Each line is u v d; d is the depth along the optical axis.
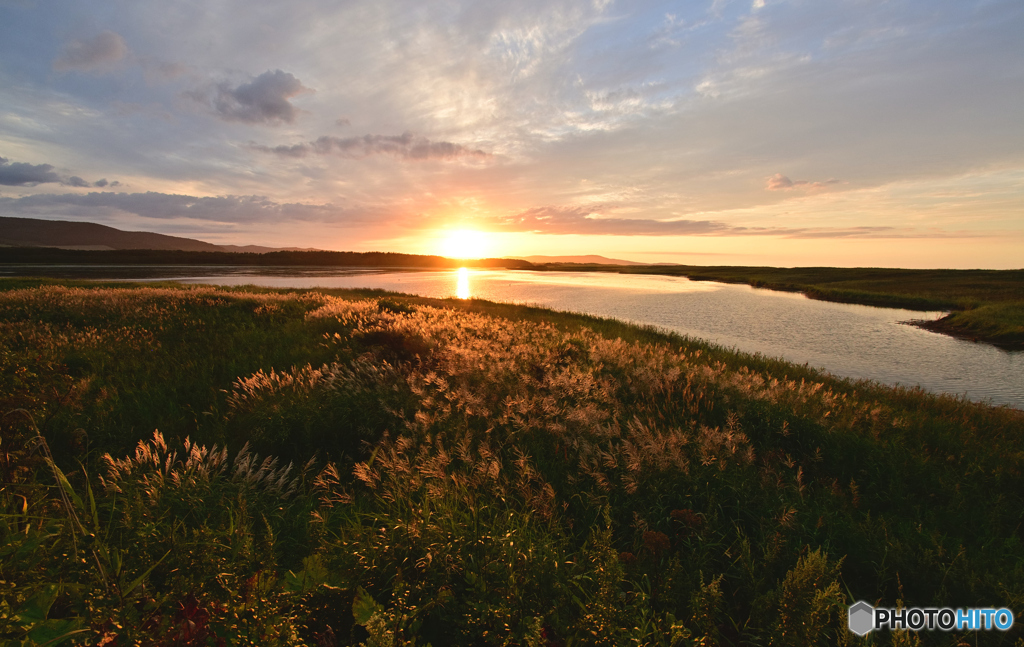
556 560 2.91
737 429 5.55
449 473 4.18
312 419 5.35
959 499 4.37
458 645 2.23
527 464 4.34
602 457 4.43
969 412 8.16
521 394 6.48
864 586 3.20
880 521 3.72
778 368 11.66
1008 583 3.09
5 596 1.81
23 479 3.11
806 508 3.83
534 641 1.96
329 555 2.75
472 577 2.52
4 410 3.49
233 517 3.15
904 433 6.04
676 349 12.99
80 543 2.22
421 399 6.02
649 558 3.14
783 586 2.59
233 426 5.33
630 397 6.96
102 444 4.69
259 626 1.95
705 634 2.27
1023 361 17.39
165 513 3.05
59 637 1.69
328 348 9.48
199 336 10.62
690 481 4.04
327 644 2.19
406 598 2.33
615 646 2.13
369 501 3.88
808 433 5.59
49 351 7.67
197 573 2.22
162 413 5.75
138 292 17.62
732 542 3.42
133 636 1.80
